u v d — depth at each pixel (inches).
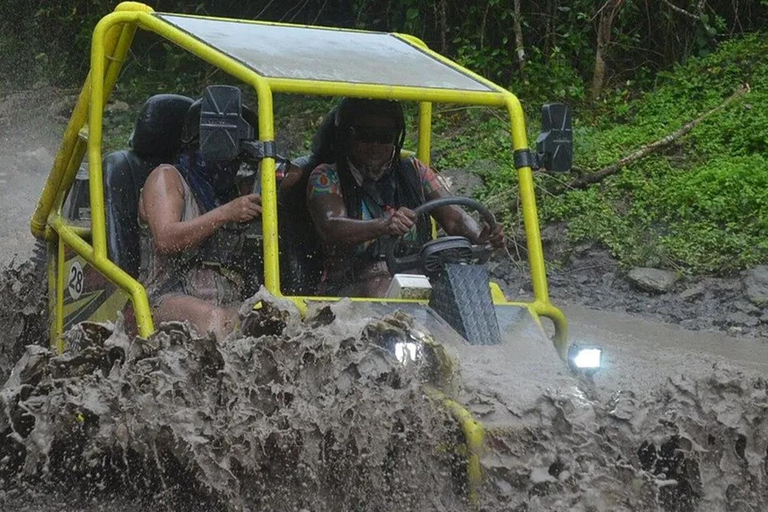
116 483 266.1
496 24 839.1
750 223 608.7
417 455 249.8
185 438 245.0
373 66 336.5
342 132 348.5
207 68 869.8
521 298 572.1
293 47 342.6
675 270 581.9
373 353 259.1
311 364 257.4
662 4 813.9
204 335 277.6
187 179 341.1
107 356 272.1
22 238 614.2
